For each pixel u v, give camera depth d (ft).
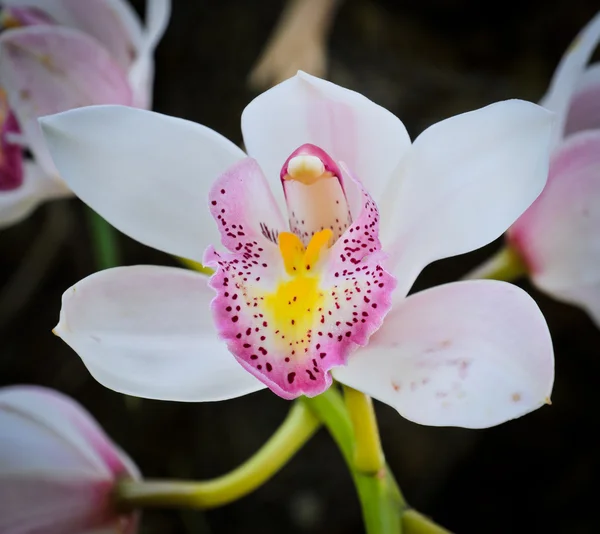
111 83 1.42
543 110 1.18
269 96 1.23
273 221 1.27
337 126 1.24
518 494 1.93
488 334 1.19
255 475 1.42
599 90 1.39
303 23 1.78
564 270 1.37
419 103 1.91
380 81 1.92
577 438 1.90
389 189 1.24
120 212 1.25
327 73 1.90
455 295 1.21
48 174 1.45
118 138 1.23
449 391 1.19
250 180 1.24
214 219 1.24
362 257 1.24
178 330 1.24
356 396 1.32
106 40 1.48
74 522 1.42
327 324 1.22
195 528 1.93
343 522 1.91
